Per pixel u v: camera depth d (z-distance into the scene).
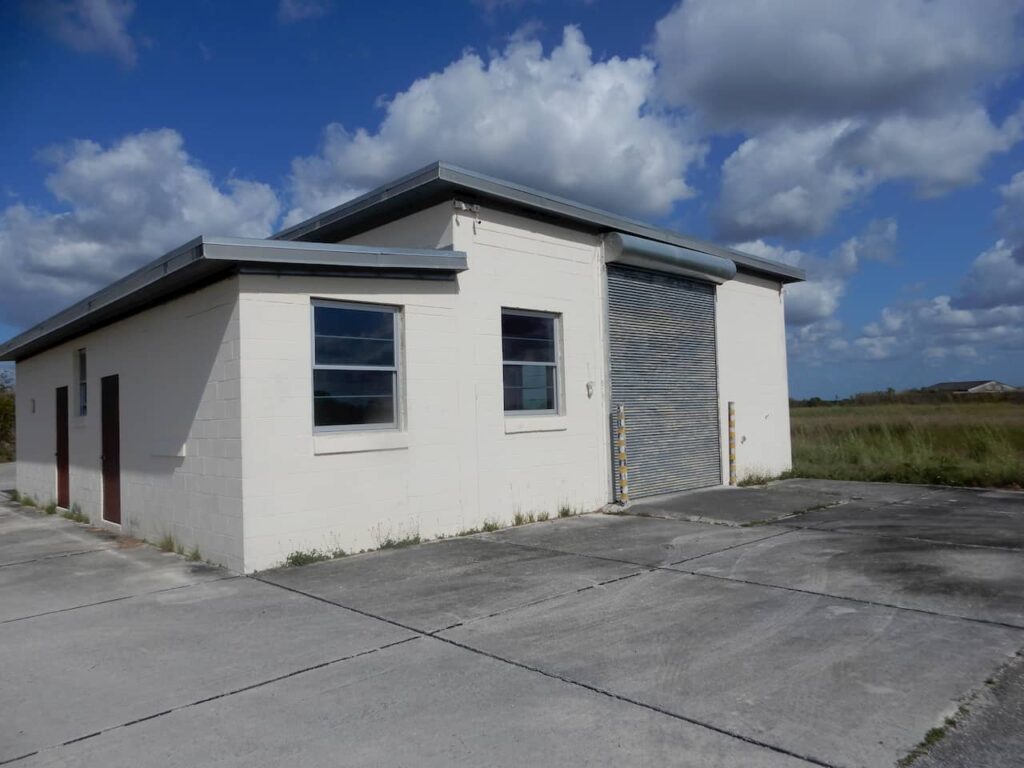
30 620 6.36
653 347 13.27
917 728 3.87
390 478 9.09
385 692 4.57
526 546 8.98
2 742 4.03
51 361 14.23
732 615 5.93
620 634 5.54
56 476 13.91
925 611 5.93
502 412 10.49
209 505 8.48
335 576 7.60
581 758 3.68
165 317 9.52
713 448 14.67
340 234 11.71
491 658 5.11
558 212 11.06
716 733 3.89
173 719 4.26
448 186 9.64
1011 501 12.05
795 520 10.55
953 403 27.94
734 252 15.13
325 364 8.66
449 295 9.84
